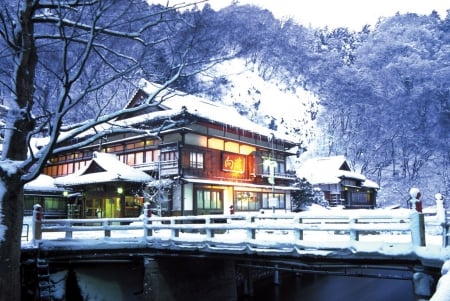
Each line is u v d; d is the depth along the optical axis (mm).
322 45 104250
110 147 31641
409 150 71250
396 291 19828
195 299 15141
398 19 105625
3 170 9922
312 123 80500
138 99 29516
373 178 67875
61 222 13773
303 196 38938
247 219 12227
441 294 2822
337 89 85562
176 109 27875
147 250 14008
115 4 10320
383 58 92375
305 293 19438
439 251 8789
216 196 29828
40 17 10930
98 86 9727
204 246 12609
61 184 27797
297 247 10781
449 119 72562
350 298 18453
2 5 10133
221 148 30953
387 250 9500
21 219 10656
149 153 29109
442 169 65500
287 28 93750
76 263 13781
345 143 75188
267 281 21875
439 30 101188
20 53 10453
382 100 79625
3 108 11312
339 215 10453
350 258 9969
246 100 69625
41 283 12312
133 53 12016
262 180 34406
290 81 85875
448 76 77375
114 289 14242
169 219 13938
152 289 13633
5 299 9945
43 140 33344
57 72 10578
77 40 10086
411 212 9445
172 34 11305
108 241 14000
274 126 71500
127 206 26188
